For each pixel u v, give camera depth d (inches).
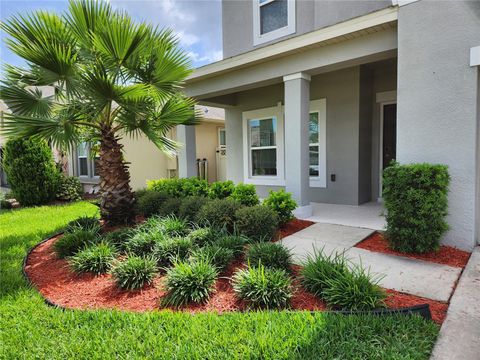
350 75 266.2
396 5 167.0
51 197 372.8
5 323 101.4
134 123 201.9
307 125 232.8
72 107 186.5
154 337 89.4
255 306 107.3
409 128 166.2
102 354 83.1
